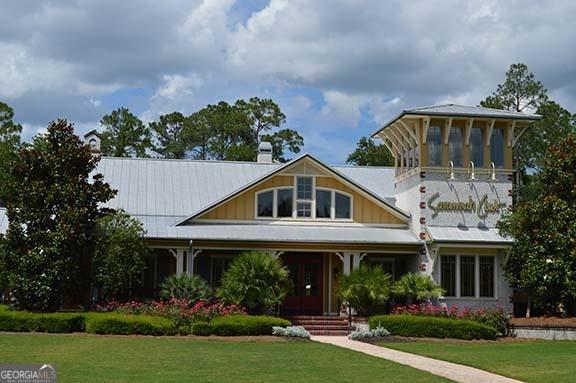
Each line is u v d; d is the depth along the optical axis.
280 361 20.88
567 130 56.00
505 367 20.69
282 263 37.56
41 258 29.69
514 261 35.91
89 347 23.41
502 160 37.44
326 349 24.77
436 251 35.72
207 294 32.78
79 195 30.59
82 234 30.30
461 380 18.22
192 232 35.22
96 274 31.58
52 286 30.06
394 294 34.78
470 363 21.58
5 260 30.25
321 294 37.69
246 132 78.25
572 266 32.50
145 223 36.44
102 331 28.08
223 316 29.78
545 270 32.53
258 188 37.06
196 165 42.06
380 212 37.91
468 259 36.34
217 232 35.41
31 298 29.91
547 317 34.06
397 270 38.59
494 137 37.50
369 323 31.70
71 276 30.31
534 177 52.28
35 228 30.42
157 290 36.50
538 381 18.27
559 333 31.16
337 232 36.62
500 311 32.50
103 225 32.53
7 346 23.30
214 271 37.41
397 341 28.92
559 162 34.75
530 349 26.30
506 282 36.25
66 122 31.44
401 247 36.41
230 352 23.00
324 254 37.91
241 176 41.66
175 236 34.53
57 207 30.72
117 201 38.16
